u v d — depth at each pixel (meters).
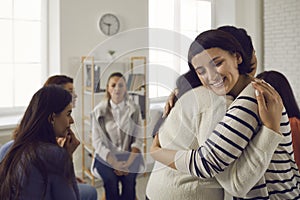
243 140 0.80
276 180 0.94
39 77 4.22
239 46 0.82
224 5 5.66
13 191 1.11
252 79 0.86
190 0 5.36
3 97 4.04
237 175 0.83
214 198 0.89
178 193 0.86
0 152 1.82
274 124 0.80
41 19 4.14
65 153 1.07
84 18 3.96
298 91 5.17
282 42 5.34
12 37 4.04
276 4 5.36
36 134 1.16
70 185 1.14
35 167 1.11
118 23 4.18
